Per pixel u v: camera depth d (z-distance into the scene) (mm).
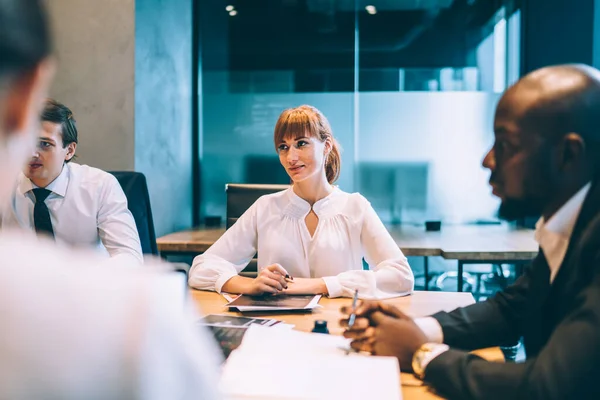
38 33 360
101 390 350
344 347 1135
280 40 4707
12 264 364
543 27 4422
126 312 367
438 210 4676
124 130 3348
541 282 1054
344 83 4691
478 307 1262
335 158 2170
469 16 4598
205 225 4578
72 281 372
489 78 4613
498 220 4617
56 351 346
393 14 4633
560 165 916
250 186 2484
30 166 2092
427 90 4648
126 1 3301
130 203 2445
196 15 4703
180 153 4332
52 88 3395
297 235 2062
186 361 387
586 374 796
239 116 4754
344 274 1822
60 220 2242
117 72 3332
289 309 1563
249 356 1021
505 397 867
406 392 996
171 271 422
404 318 1140
